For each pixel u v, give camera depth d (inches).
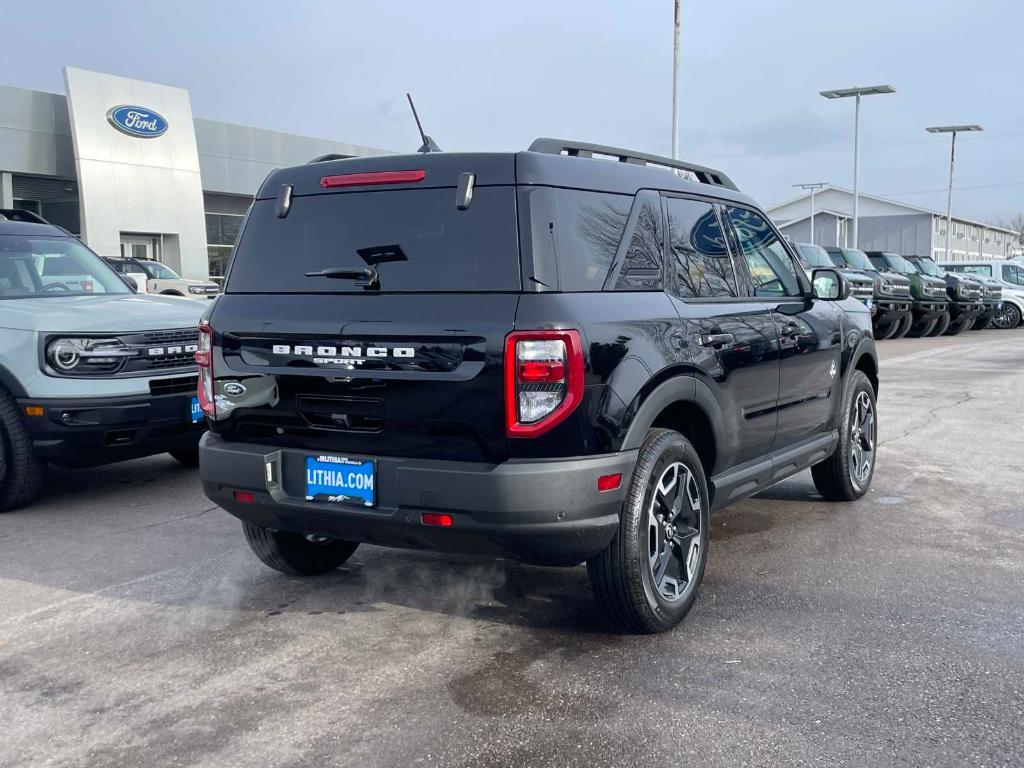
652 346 147.3
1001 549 201.2
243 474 152.4
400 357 138.9
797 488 261.6
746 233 195.5
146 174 1216.2
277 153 1429.6
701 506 160.9
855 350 235.9
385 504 140.6
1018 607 165.5
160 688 136.6
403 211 145.4
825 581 180.5
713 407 164.4
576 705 128.7
